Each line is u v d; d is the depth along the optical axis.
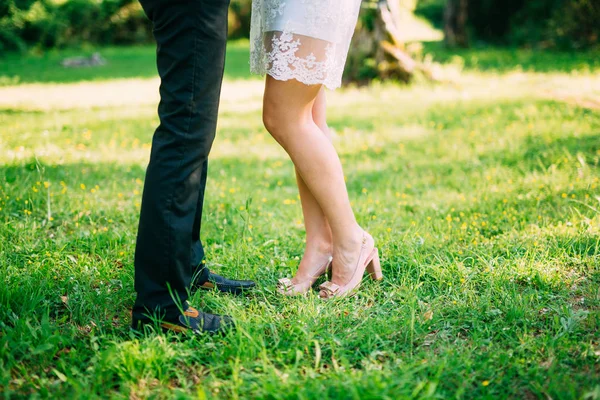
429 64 10.98
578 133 5.62
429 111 7.84
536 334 2.07
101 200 3.91
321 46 2.11
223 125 7.52
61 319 2.10
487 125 6.55
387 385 1.61
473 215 3.57
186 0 1.73
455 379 1.76
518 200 3.79
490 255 2.75
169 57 1.79
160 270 1.89
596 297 2.31
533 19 17.42
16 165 4.53
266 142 6.52
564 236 2.90
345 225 2.41
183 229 1.88
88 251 2.90
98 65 16.58
